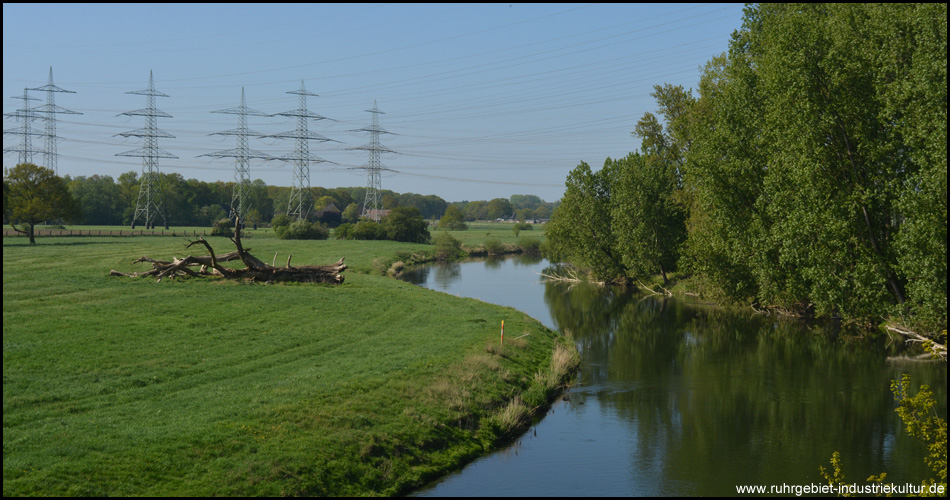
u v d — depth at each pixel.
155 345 27.20
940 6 30.50
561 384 29.94
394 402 22.42
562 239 77.69
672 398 28.36
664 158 72.31
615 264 73.62
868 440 23.25
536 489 18.84
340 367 25.70
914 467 20.77
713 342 41.31
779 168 37.94
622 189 67.81
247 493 15.81
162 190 171.75
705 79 59.12
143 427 18.02
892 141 33.19
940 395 28.30
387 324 35.84
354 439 19.27
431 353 29.06
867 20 35.59
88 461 15.68
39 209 79.75
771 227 39.81
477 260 109.06
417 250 105.06
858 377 31.81
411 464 19.47
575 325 47.97
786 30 36.94
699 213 57.50
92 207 163.50
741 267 48.97
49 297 36.66
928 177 30.16
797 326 47.09
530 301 60.44
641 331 45.56
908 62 33.34
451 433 21.72
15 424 17.64
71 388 20.91
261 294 42.44
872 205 34.81
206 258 47.69
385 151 144.88
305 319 35.47
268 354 27.41
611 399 28.20
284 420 19.56
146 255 64.94
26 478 14.48
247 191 191.00
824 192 35.25
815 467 20.83
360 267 71.31
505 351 31.48
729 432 24.08
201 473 16.16
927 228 30.31
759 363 35.19
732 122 44.28
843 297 35.81
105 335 28.19
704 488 19.27
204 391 21.66
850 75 34.44
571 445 22.59
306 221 121.00
